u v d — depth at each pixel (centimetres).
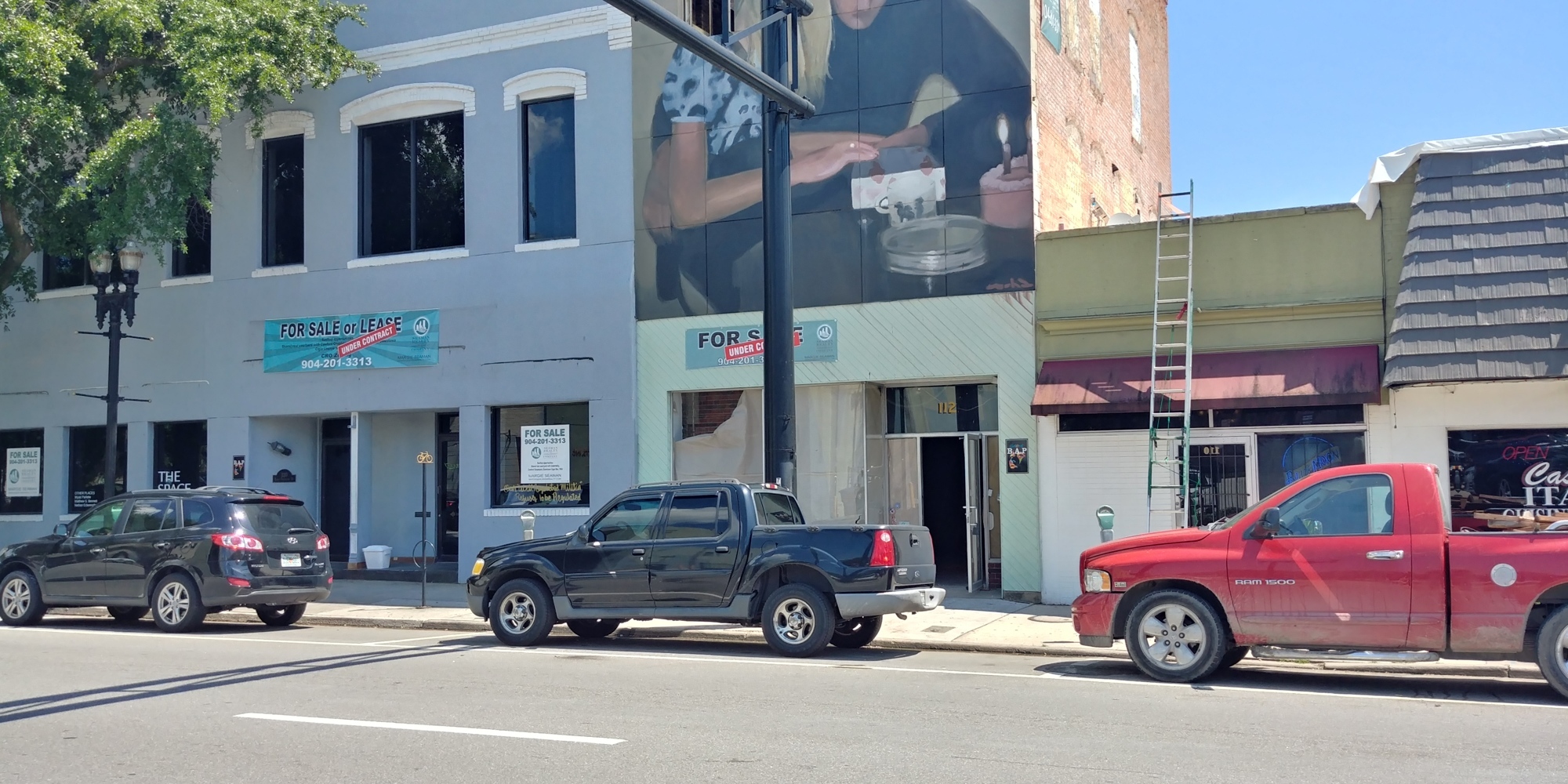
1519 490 1440
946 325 1717
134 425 2219
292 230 2170
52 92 1773
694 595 1280
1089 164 2100
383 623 1596
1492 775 704
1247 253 1584
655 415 1881
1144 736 815
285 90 1920
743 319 1839
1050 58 1831
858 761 740
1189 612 1066
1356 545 1012
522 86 1995
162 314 2214
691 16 1902
